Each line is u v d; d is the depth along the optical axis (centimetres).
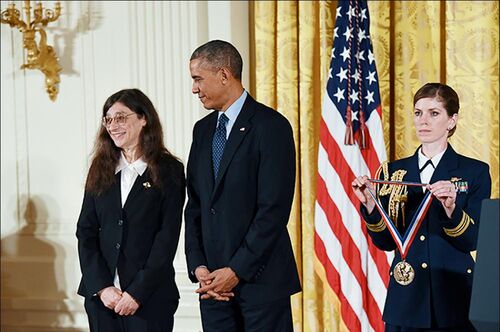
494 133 598
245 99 426
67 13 677
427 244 379
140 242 443
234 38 644
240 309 420
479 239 296
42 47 667
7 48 691
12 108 691
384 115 615
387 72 616
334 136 580
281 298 415
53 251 682
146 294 432
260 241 403
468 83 600
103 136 457
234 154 414
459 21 601
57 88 682
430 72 617
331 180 579
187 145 646
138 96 458
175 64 649
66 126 681
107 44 667
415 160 396
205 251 423
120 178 452
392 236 385
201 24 648
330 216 578
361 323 568
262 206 408
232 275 402
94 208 453
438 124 385
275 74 646
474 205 377
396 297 383
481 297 292
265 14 639
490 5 596
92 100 671
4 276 689
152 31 654
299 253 641
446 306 372
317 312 632
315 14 635
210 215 420
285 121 422
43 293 682
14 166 691
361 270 570
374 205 393
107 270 442
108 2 666
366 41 588
